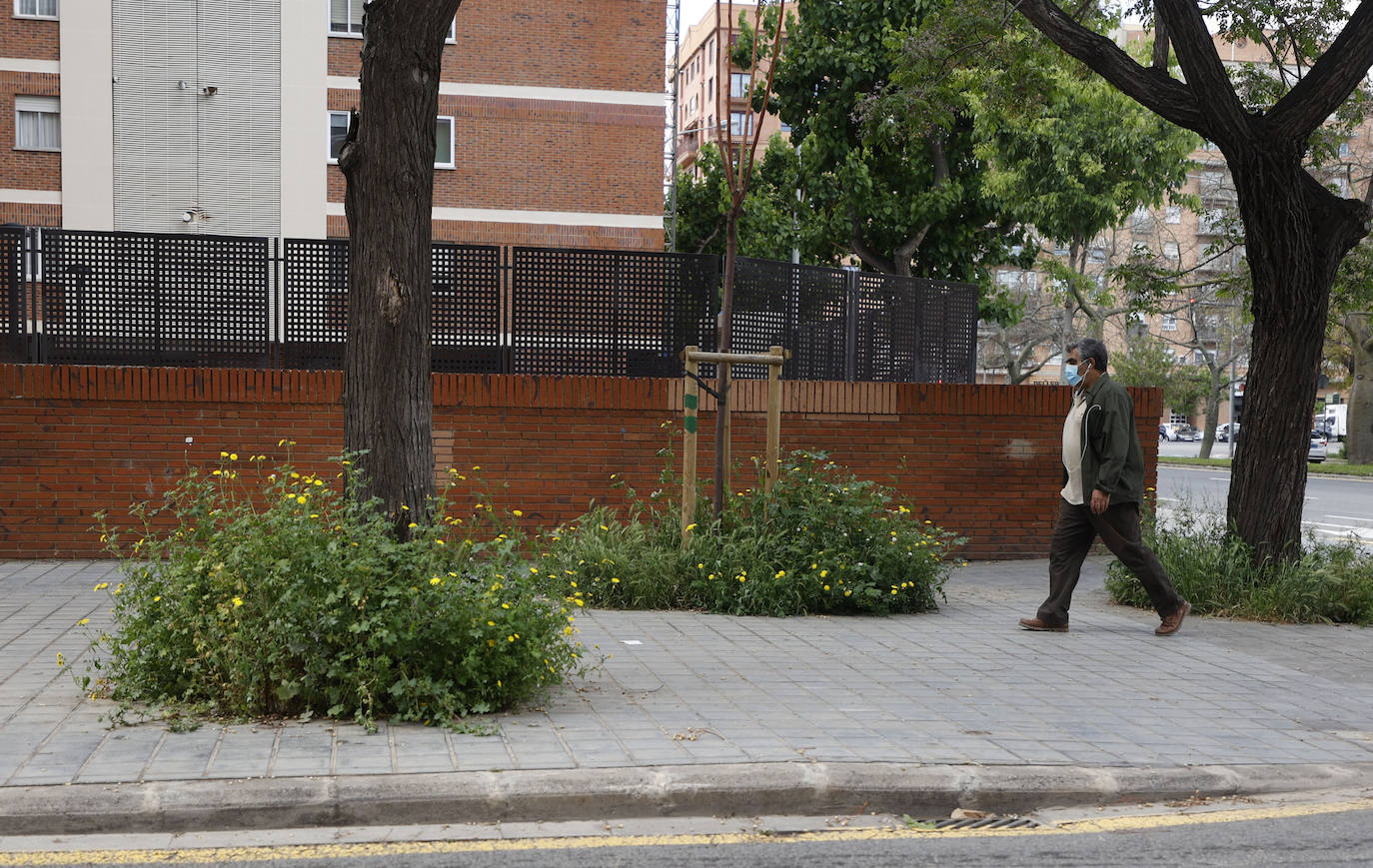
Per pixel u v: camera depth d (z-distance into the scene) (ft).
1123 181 92.58
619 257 36.68
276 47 88.28
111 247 34.17
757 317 37.96
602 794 14.57
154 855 12.96
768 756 15.90
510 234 92.84
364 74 19.53
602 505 36.27
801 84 82.64
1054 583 28.19
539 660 18.54
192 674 18.04
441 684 17.61
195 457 34.30
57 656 21.25
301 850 13.23
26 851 12.98
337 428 34.65
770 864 13.19
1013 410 40.11
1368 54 30.12
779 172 98.27
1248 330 168.25
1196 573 31.14
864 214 83.51
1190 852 13.82
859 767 15.52
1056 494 40.63
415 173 19.57
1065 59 41.98
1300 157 31.48
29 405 33.60
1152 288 65.46
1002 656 24.38
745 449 37.76
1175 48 31.22
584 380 36.09
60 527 33.81
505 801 14.35
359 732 16.70
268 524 18.24
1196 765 16.60
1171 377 213.05
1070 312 123.34
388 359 19.56
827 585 29.30
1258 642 27.07
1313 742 18.25
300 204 88.63
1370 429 146.92
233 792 13.93
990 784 15.38
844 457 38.88
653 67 94.89
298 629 17.19
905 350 41.01
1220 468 143.13
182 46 87.10
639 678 21.08
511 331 36.19
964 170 85.81
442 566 18.72
